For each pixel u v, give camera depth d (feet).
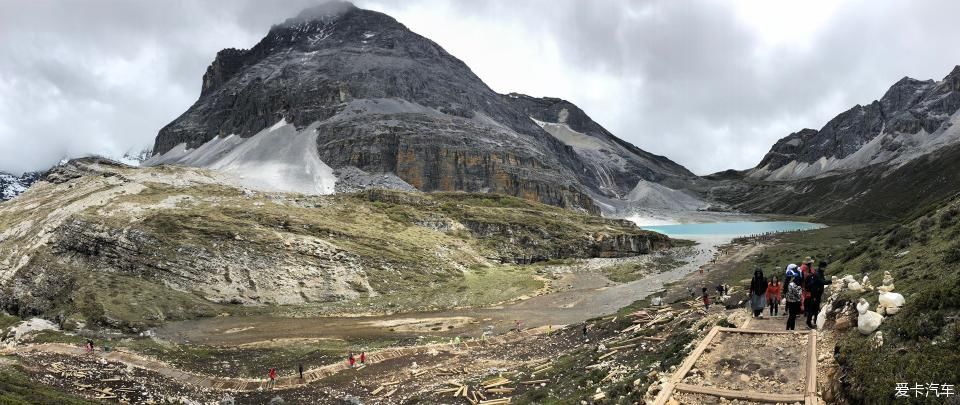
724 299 181.68
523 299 297.53
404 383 138.82
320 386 146.92
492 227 463.83
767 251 405.80
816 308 69.77
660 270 372.99
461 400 110.11
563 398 88.69
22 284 319.68
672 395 57.47
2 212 457.68
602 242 471.62
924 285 65.77
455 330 226.99
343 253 339.57
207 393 145.48
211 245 325.21
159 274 307.17
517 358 154.51
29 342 210.79
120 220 352.49
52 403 105.29
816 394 52.08
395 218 457.27
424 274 344.08
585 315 244.42
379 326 241.35
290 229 364.99
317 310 280.10
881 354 50.57
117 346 195.62
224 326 249.34
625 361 98.43
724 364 62.39
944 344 46.26
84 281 296.10
